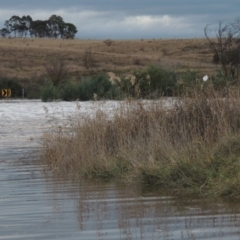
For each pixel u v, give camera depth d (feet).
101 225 41.60
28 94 271.69
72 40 548.72
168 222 42.04
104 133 70.59
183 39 475.31
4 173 67.62
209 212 44.73
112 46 472.03
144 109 71.72
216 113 67.10
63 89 200.13
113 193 53.83
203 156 57.16
